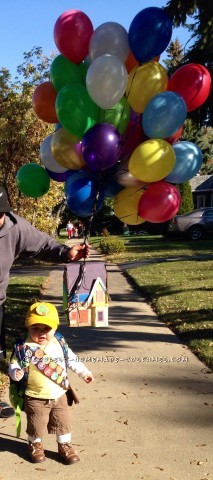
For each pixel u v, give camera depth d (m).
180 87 4.20
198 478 3.42
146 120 3.99
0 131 15.92
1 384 5.20
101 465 3.61
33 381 3.62
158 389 5.09
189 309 8.74
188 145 4.30
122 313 9.03
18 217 3.82
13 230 3.72
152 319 8.46
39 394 3.62
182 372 5.61
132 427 4.21
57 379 3.64
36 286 12.53
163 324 8.05
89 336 7.32
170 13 9.92
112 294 11.27
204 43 10.24
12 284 12.93
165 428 4.18
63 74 4.37
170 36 4.12
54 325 3.64
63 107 4.04
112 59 3.86
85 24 4.20
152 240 28.42
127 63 4.26
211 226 27.00
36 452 3.68
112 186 4.41
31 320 3.61
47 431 3.76
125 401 4.78
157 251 21.30
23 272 16.67
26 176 4.75
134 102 4.12
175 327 7.63
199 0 9.72
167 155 3.94
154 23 3.99
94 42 4.12
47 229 19.33
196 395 4.91
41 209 18.56
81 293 4.20
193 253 19.50
